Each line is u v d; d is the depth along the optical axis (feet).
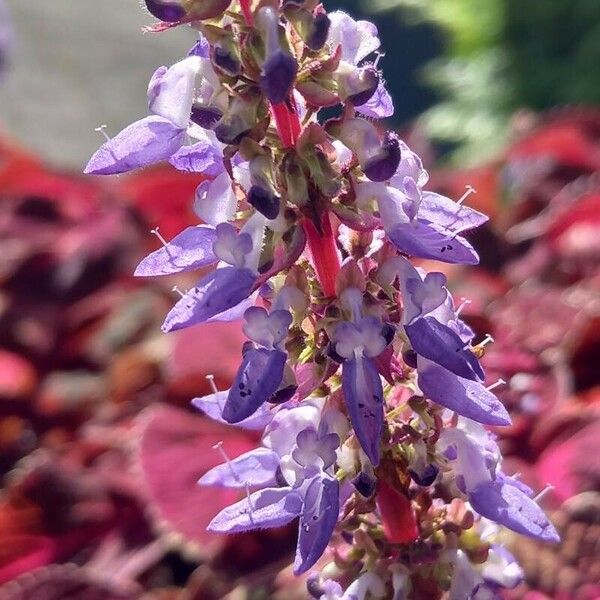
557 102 3.18
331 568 0.49
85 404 0.91
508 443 0.72
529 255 1.07
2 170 1.18
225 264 0.44
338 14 0.44
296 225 0.44
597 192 1.08
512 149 1.25
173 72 0.43
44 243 1.06
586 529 0.63
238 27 0.43
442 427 0.47
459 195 1.16
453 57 3.60
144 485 0.71
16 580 0.71
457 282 0.99
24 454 0.88
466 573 0.48
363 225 0.44
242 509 0.46
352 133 0.43
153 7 0.42
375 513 0.49
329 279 0.45
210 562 0.68
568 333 0.83
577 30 3.21
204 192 0.44
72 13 2.13
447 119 3.31
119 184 1.19
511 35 3.29
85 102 1.93
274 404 0.47
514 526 0.46
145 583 0.72
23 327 0.98
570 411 0.73
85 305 0.99
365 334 0.43
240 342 0.82
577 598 0.61
